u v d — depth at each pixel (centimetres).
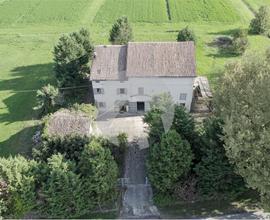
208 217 4244
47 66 7775
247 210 4306
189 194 4366
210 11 9800
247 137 3672
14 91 7012
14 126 6081
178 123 4484
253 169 3681
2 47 8706
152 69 5694
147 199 4528
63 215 4291
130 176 4828
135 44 5906
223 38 8206
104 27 9219
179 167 4206
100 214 4394
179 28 8962
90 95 6469
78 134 4938
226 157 4119
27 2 10981
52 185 4072
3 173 4156
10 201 4178
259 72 4256
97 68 5862
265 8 8356
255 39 8225
